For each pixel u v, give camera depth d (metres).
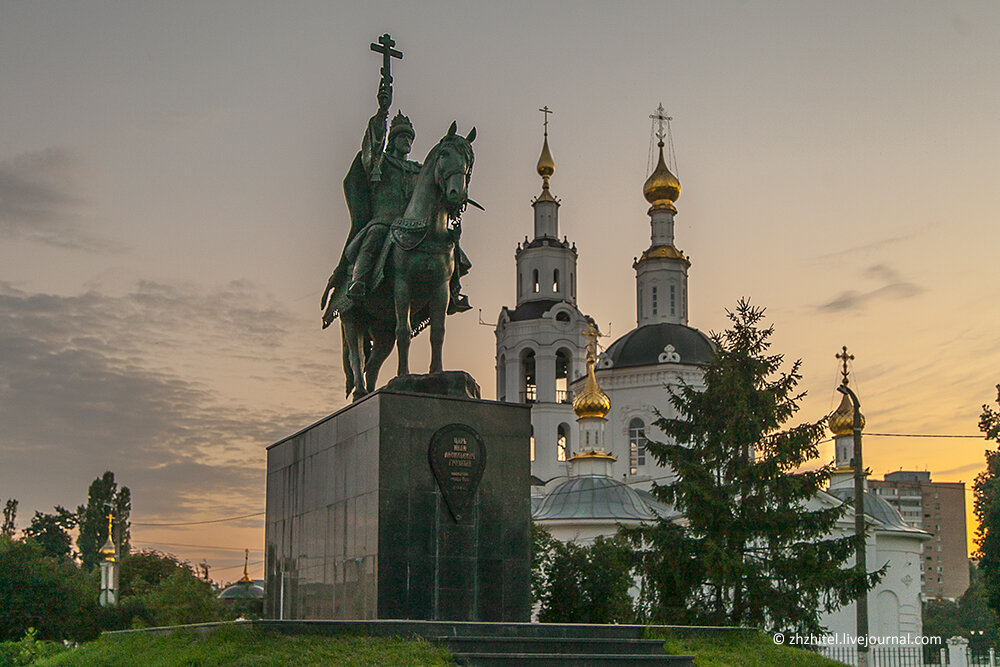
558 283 79.31
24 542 44.28
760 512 33.38
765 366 35.06
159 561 79.19
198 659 13.98
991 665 51.34
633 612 42.53
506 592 16.33
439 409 16.47
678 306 75.38
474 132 17.69
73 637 43.47
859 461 33.72
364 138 18.61
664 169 76.94
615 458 65.31
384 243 17.88
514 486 16.70
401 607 15.66
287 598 18.66
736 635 19.12
